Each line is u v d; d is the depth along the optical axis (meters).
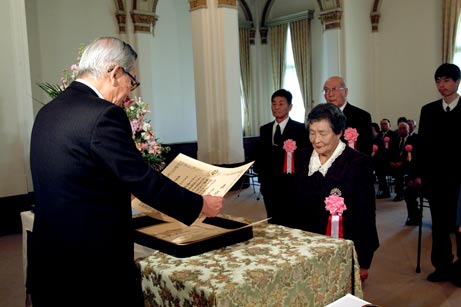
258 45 11.98
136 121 2.30
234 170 1.52
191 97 10.70
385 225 5.26
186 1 10.49
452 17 8.97
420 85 9.56
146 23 9.36
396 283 3.52
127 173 1.24
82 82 1.38
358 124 3.25
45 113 1.35
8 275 3.87
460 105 3.22
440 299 3.20
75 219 1.25
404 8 9.67
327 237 1.51
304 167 2.10
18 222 4.93
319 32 10.80
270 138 3.48
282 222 2.34
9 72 4.74
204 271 1.22
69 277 1.26
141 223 1.68
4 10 4.70
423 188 3.51
